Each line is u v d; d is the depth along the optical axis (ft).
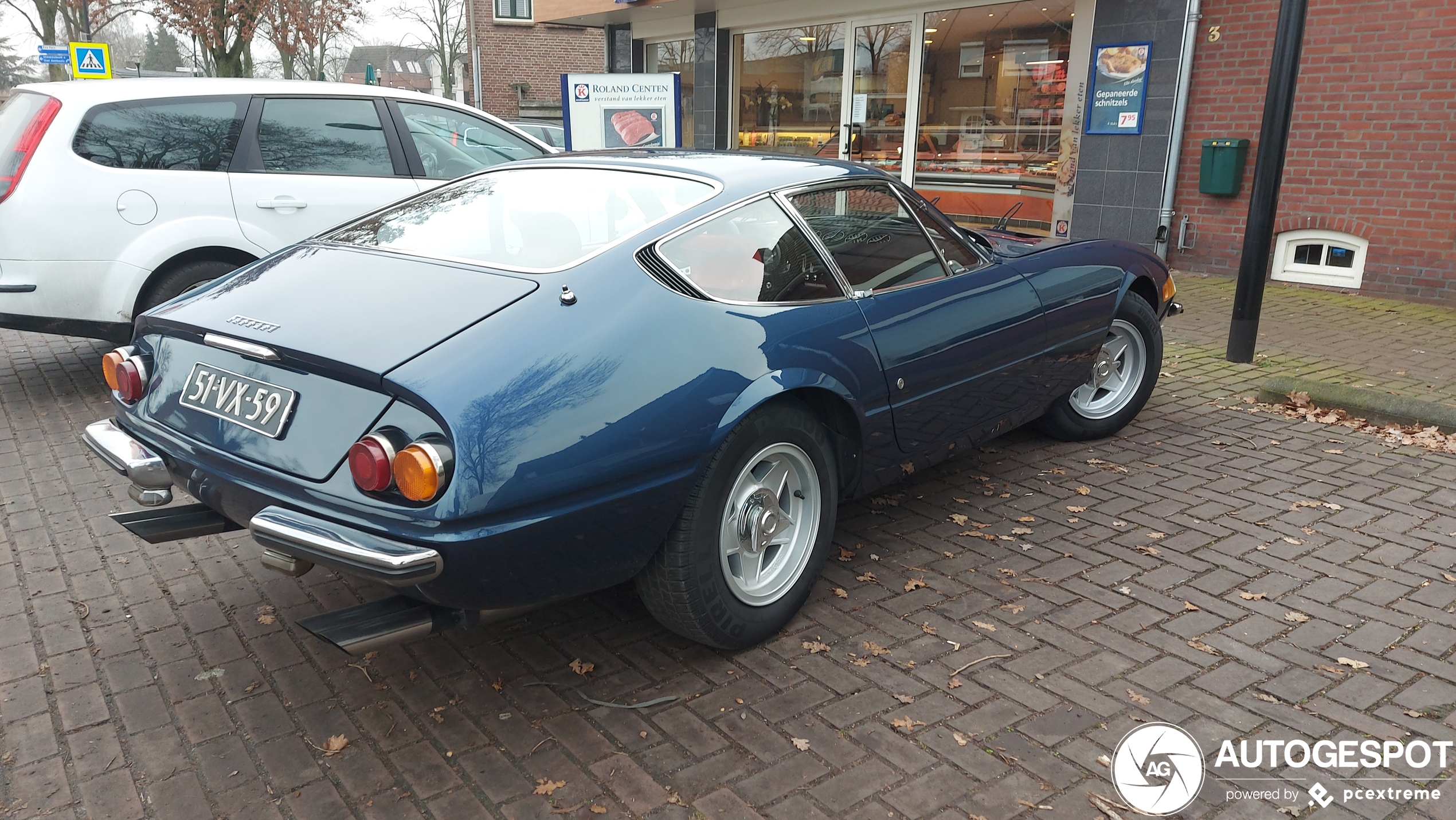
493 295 8.35
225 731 8.44
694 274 9.08
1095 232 32.24
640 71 52.16
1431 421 16.26
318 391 7.82
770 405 9.27
